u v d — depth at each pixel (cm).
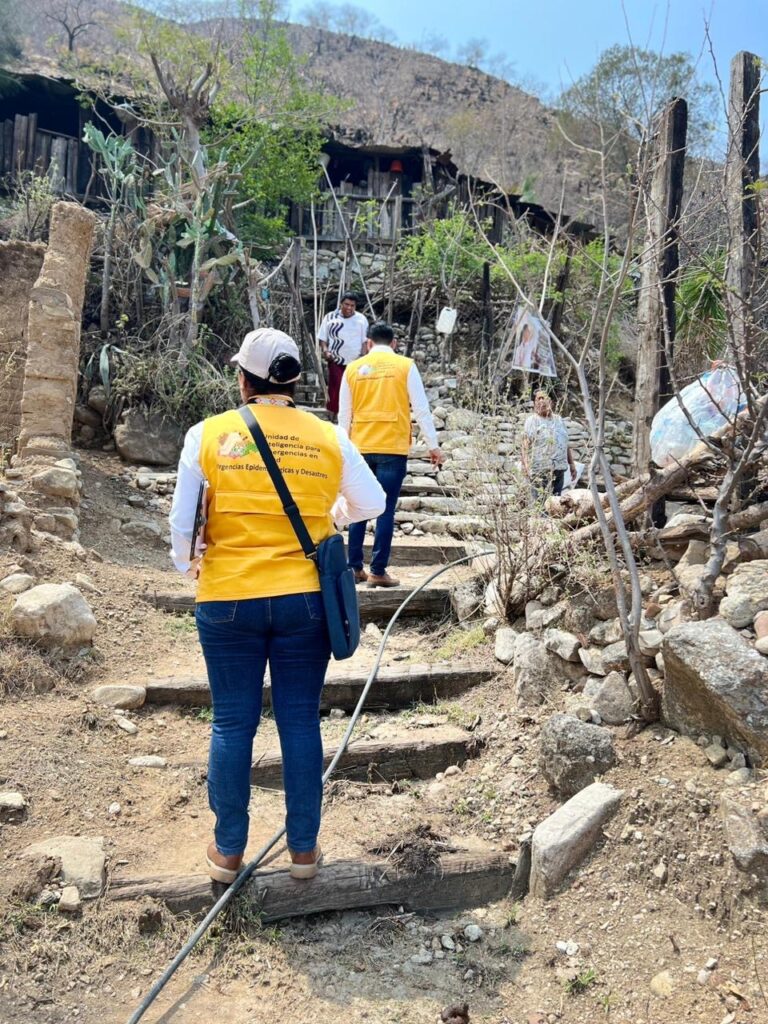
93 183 1562
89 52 2158
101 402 861
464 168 2589
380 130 3284
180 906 270
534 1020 248
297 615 262
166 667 415
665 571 399
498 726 373
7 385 617
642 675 332
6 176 1482
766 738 294
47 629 390
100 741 348
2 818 289
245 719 270
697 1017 241
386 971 264
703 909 274
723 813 288
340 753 351
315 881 282
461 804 337
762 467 402
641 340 468
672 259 434
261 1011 242
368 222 1570
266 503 264
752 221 405
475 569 507
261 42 1511
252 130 1438
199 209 986
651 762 319
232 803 270
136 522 642
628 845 295
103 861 275
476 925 286
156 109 1314
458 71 5147
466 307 1374
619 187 476
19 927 248
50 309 591
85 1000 235
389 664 433
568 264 1112
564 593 414
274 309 1223
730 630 315
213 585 264
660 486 402
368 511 291
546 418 575
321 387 1127
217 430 270
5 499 462
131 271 1032
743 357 357
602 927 276
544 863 291
